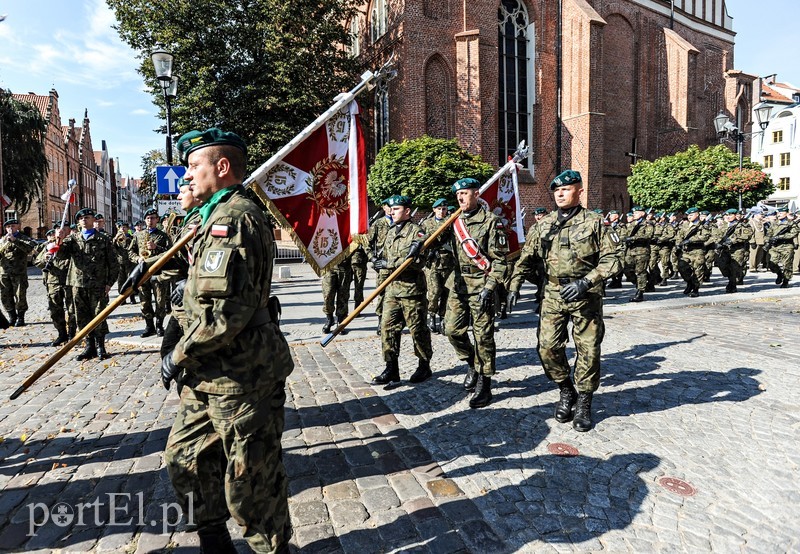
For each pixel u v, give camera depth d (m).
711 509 2.62
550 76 24.66
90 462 3.19
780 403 4.16
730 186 19.97
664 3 27.84
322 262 3.87
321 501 2.72
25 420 3.93
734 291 11.47
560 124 24.75
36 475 3.02
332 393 4.58
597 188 23.78
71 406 4.25
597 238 3.56
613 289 12.59
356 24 25.80
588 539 2.36
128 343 6.92
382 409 4.15
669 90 27.50
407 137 20.81
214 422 1.90
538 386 4.72
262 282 1.92
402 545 2.33
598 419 3.88
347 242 4.02
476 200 4.29
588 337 3.60
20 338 7.58
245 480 1.88
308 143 3.79
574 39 23.92
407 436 3.59
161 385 4.86
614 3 25.84
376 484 2.90
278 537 1.98
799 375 4.90
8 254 8.53
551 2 24.45
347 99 3.88
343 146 3.99
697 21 29.64
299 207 3.76
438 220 5.93
